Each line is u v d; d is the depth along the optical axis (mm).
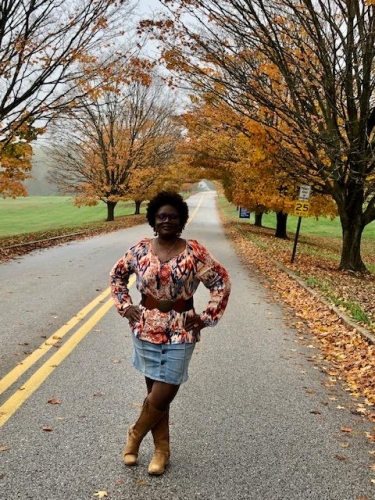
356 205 15578
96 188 34156
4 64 14164
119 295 3525
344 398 5078
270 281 13023
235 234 28953
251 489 3320
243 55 12938
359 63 12797
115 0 14547
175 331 3369
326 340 7359
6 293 9586
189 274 3330
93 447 3756
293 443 4008
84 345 6375
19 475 3334
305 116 12359
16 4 13992
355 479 3500
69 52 14727
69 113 15906
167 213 3328
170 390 3402
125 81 15438
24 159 16422
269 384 5383
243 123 14453
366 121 12336
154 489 3262
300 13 11320
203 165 25594
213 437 4055
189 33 12047
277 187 21016
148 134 34281
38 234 23438
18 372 5270
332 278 13633
